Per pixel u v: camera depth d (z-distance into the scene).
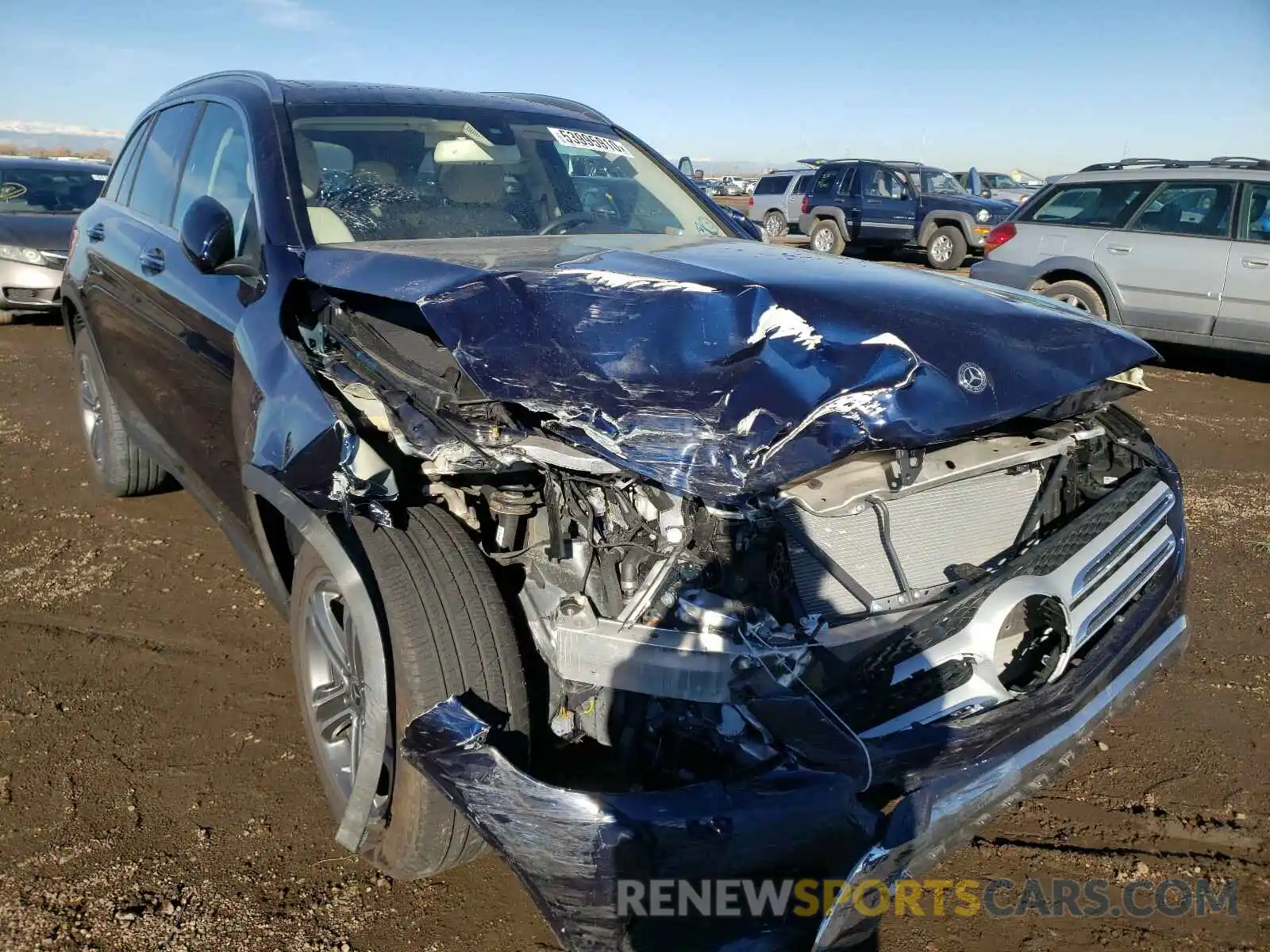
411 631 2.13
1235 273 8.40
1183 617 2.97
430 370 2.56
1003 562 2.51
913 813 2.01
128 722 3.14
